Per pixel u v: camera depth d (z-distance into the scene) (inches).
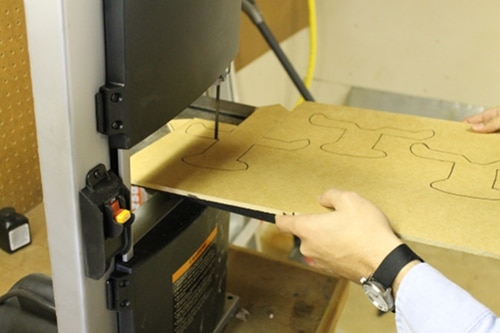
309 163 29.4
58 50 17.9
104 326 24.4
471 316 21.6
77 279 21.8
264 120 34.6
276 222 25.2
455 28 78.6
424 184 27.6
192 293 29.9
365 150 31.1
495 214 25.1
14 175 39.6
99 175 20.9
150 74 21.3
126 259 24.1
